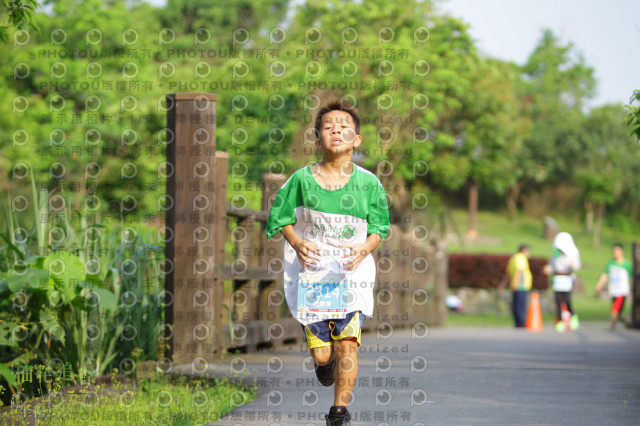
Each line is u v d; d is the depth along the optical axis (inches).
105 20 2014.0
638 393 649.6
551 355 978.7
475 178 3934.5
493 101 3376.0
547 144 6161.4
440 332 1686.8
